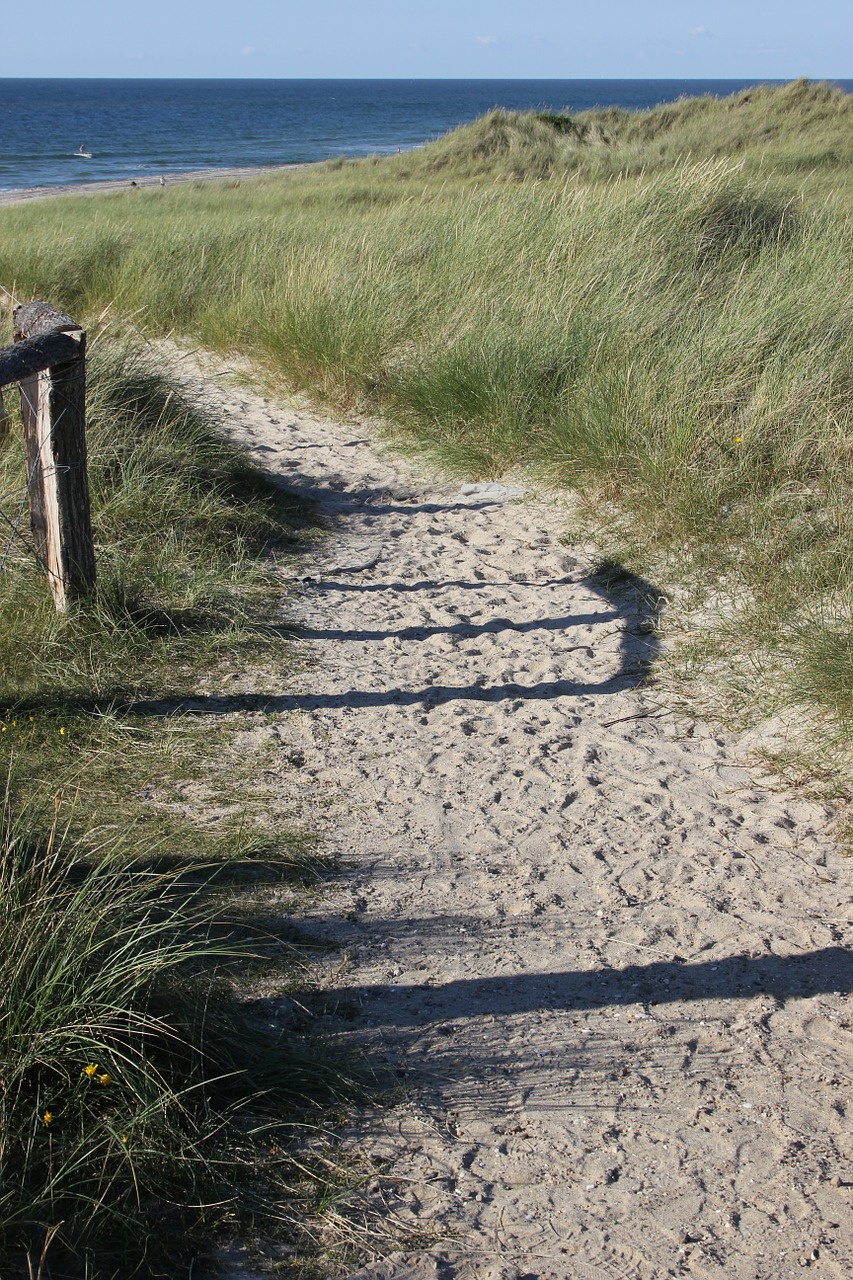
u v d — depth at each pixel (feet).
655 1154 7.80
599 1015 9.18
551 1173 7.64
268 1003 9.13
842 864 11.27
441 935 10.18
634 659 16.15
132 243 43.70
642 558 19.29
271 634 16.96
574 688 15.42
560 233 30.86
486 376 25.82
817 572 16.76
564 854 11.55
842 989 9.46
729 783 12.92
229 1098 7.99
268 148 239.09
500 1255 7.01
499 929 10.30
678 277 27.89
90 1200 6.86
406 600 18.65
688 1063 8.67
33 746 13.09
